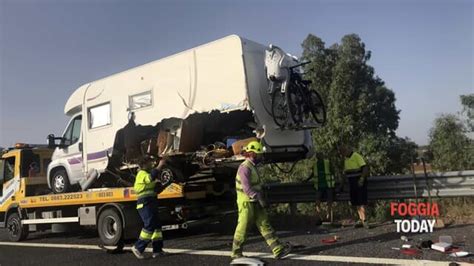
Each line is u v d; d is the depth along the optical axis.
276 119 9.28
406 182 10.46
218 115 9.55
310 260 7.13
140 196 8.41
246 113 9.30
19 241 13.02
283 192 12.07
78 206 11.66
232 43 9.12
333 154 16.02
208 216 10.54
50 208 12.47
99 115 11.62
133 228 9.97
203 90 9.46
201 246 9.26
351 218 11.82
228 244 9.24
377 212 11.51
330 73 23.92
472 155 18.44
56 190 13.07
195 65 9.63
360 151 16.98
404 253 7.16
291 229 10.44
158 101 10.20
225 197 11.00
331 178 11.07
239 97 8.95
